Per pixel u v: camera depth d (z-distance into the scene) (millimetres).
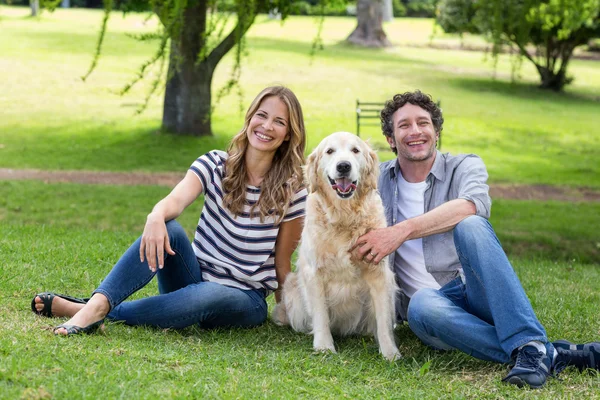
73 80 21594
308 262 3980
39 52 25016
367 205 3893
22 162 13781
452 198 3943
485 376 3365
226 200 4066
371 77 24547
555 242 9398
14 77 21578
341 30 36156
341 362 3541
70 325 3541
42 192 11250
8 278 4582
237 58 5988
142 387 2898
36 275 4781
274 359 3494
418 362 3641
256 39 30766
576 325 4371
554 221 10758
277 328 4297
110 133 16406
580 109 23094
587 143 18562
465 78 26234
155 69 23156
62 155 14500
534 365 3199
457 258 3871
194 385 2947
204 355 3455
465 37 35625
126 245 6328
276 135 3998
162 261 3650
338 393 3082
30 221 9297
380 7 31578
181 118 16109
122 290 3682
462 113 20797
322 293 3965
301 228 4215
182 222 9867
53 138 15875
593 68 31453
